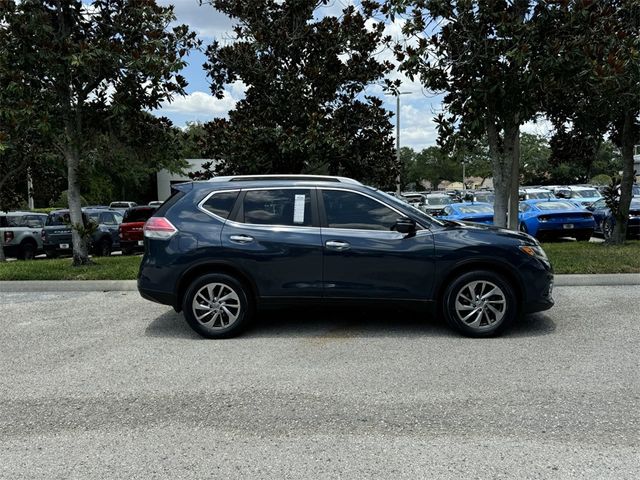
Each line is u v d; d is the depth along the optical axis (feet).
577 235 50.37
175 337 19.60
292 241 18.92
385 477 9.96
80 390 14.48
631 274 27.94
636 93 29.73
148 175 159.53
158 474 10.19
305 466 10.41
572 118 36.70
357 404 13.30
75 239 35.40
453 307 18.71
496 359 16.48
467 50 27.04
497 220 31.50
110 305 24.98
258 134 34.81
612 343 17.88
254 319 21.85
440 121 30.50
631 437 11.37
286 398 13.75
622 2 29.68
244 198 19.67
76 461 10.72
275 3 36.01
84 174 36.11
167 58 30.73
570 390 13.94
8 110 29.22
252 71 35.53
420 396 13.73
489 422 12.17
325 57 35.63
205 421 12.48
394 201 19.44
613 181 41.96
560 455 10.66
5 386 14.85
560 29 25.96
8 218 52.90
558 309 22.65
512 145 30.89
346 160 36.88
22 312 23.76
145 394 14.15
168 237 19.34
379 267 18.76
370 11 35.83
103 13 33.40
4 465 10.59
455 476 9.96
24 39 29.30
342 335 19.38
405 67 28.78
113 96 31.65
